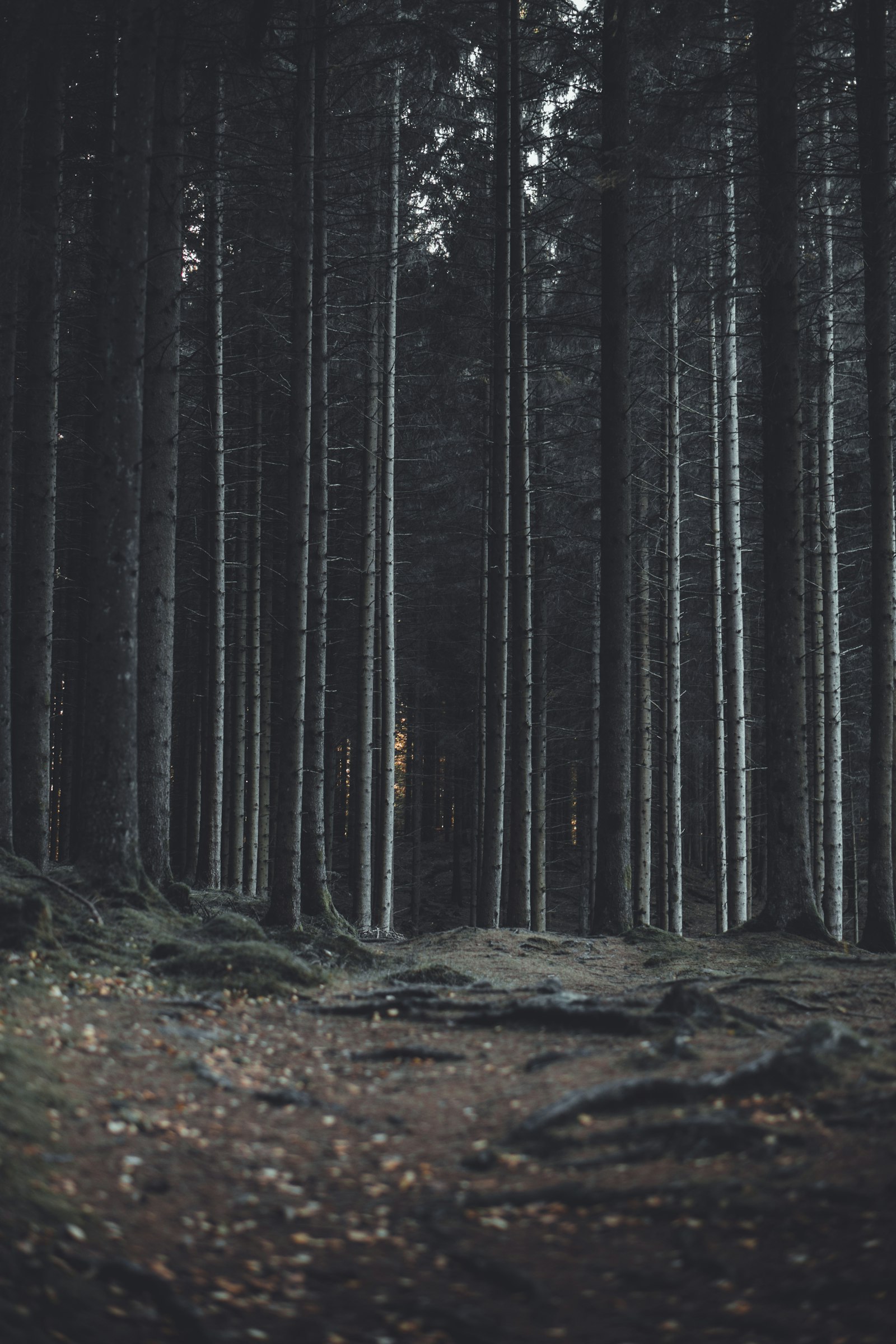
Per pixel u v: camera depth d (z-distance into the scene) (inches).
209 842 767.1
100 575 458.0
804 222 636.1
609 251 627.2
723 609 892.0
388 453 804.0
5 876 430.9
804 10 559.8
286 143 690.2
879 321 589.6
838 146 609.0
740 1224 187.3
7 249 508.7
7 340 509.7
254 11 523.2
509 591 962.1
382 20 624.7
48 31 519.2
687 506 1103.0
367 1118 248.5
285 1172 213.8
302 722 581.9
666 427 876.0
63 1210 174.4
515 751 713.6
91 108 629.6
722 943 553.6
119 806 460.4
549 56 733.3
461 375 836.0
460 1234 188.1
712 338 836.0
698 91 562.9
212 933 433.7
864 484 843.4
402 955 548.4
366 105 726.5
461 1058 297.7
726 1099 241.9
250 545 874.8
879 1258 170.7
